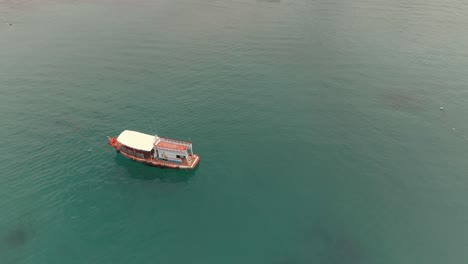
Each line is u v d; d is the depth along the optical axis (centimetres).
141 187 7712
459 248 6397
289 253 6297
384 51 13838
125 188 7669
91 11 17975
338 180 7919
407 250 6375
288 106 10544
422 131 9512
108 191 7581
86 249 6331
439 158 8544
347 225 6856
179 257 6197
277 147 8906
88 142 8931
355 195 7519
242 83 11681
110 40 14575
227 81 11775
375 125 9738
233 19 17038
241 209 7200
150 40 14625
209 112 10181
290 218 7000
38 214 6981
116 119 9794
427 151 8781
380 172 8138
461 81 11750
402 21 16612
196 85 11500
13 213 6981
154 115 9994
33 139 8956
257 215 7062
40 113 9962
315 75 12212
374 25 16212
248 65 12812
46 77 11769
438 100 10831
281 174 8075
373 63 12988
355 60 13225
